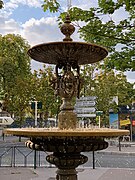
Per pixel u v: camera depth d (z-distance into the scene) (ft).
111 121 106.01
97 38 24.76
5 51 125.80
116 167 47.24
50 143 18.21
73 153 18.65
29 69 130.00
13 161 51.01
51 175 37.86
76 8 24.09
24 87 117.70
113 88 107.45
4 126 103.45
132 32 24.72
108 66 25.70
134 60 24.41
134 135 102.37
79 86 21.11
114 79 109.09
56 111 108.06
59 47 19.21
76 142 17.95
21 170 41.73
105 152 69.72
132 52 24.32
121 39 24.64
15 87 119.24
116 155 66.23
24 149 76.33
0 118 85.46
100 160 57.16
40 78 115.96
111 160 57.26
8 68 119.85
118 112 105.50
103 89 106.22
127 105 105.40
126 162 54.34
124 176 37.88
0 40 126.31
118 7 23.59
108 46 24.89
